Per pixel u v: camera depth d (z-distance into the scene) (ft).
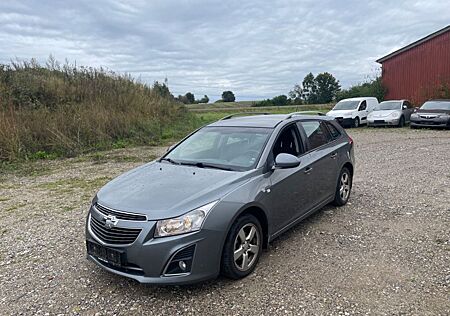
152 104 59.98
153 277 10.16
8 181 27.09
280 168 13.14
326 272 11.85
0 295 11.02
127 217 10.57
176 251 10.12
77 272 12.36
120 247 10.42
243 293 10.75
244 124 15.71
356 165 29.76
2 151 34.35
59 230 16.43
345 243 14.11
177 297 10.64
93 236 11.28
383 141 44.55
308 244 14.10
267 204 12.52
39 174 29.37
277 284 11.19
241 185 11.83
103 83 56.75
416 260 12.55
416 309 9.71
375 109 65.05
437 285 10.89
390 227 15.66
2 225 17.35
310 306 9.96
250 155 13.53
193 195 10.98
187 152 15.19
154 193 11.36
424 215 17.03
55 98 47.88
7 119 36.58
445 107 56.54
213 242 10.61
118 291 11.08
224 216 10.85
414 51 79.15
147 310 10.04
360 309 9.76
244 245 11.65
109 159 35.32
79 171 30.14
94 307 10.25
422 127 57.36
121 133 45.55
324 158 16.35
